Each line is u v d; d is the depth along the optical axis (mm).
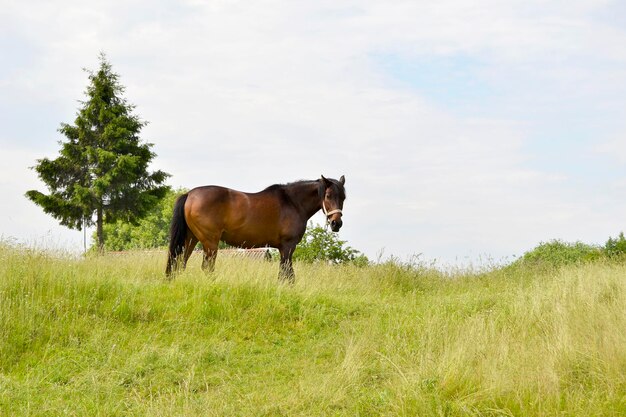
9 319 8688
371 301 12031
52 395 7078
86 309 9453
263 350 9047
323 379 7254
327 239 20156
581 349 7156
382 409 6133
